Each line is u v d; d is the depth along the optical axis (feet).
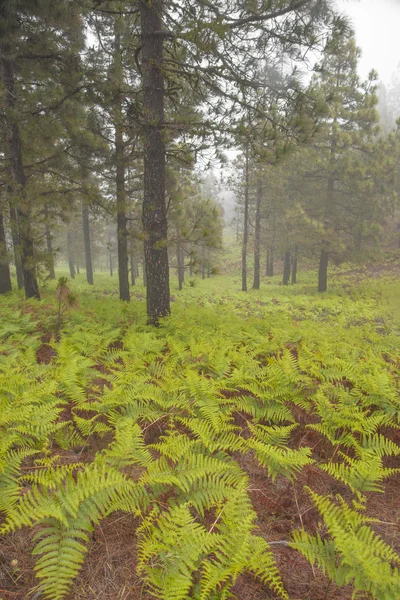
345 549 7.46
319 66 22.44
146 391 14.73
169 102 33.40
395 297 62.90
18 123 33.37
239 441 12.23
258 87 24.40
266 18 21.18
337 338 28.86
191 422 12.38
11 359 18.13
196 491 9.62
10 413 11.51
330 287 82.84
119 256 45.88
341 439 12.94
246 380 17.11
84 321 28.48
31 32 32.01
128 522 9.27
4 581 7.40
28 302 36.04
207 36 21.42
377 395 15.56
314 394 15.94
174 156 27.71
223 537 7.77
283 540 9.05
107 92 31.04
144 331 26.81
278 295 73.36
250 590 7.66
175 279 117.39
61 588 6.82
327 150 65.92
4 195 43.37
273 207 79.46
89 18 34.78
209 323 30.73
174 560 7.33
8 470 9.45
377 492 11.25
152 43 24.58
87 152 39.73
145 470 11.03
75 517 8.07
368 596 7.57
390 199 69.87
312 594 7.71
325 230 68.90
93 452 12.09
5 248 38.09
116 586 7.63
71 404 14.93
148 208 26.53
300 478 11.36
